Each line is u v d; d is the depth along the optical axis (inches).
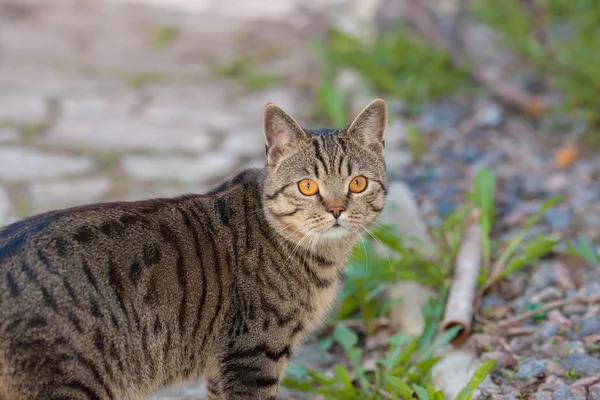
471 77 463.5
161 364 208.4
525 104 431.5
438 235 316.5
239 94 470.3
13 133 415.8
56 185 370.9
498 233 323.3
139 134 419.8
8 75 480.7
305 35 532.1
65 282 189.5
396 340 250.4
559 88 452.1
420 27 498.3
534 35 505.4
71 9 581.9
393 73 465.4
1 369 182.4
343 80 458.0
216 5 599.5
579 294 276.4
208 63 509.4
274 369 223.5
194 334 213.6
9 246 190.2
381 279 287.4
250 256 222.1
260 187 231.5
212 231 219.3
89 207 206.7
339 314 287.9
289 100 457.7
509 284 287.0
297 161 229.5
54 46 524.1
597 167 374.6
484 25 519.5
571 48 478.3
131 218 205.9
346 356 275.0
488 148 398.9
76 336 188.4
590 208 337.4
